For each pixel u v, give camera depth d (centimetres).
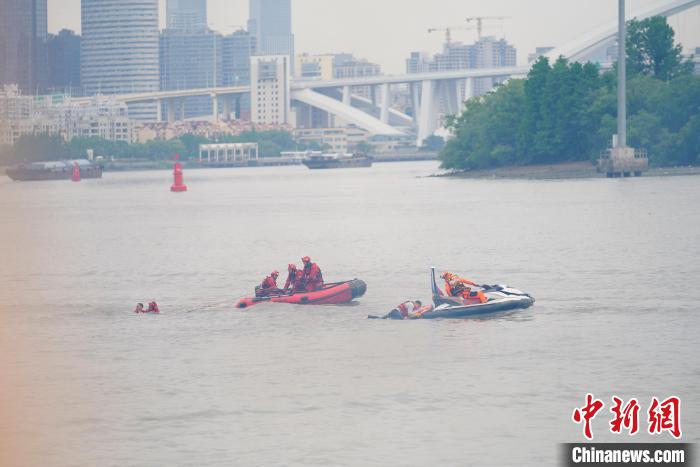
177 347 17350
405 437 12188
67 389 14612
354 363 15675
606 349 16088
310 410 13275
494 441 12006
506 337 17200
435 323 18625
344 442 12069
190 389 14438
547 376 14562
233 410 13362
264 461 11556
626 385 13988
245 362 15975
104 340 18212
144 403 13788
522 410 13062
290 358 16150
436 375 14788
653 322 18262
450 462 11419
